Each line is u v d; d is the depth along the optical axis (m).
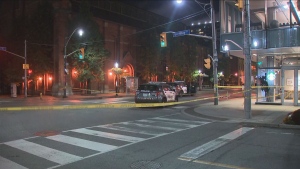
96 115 15.45
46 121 12.94
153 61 48.78
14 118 13.84
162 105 18.42
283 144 8.18
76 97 34.66
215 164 6.18
